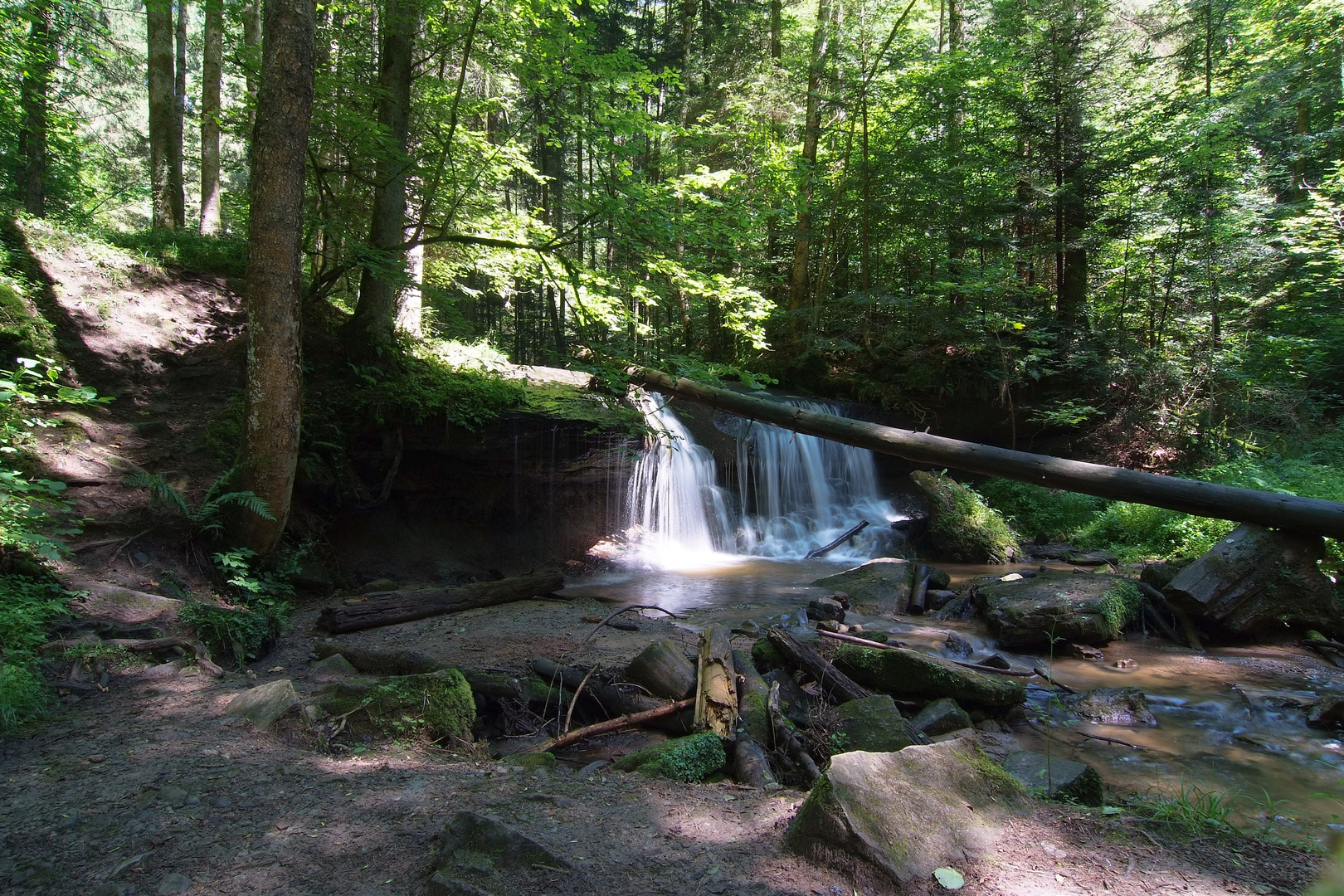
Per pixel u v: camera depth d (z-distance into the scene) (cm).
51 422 666
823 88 1956
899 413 1769
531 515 1254
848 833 269
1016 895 246
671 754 424
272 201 690
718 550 1434
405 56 1071
